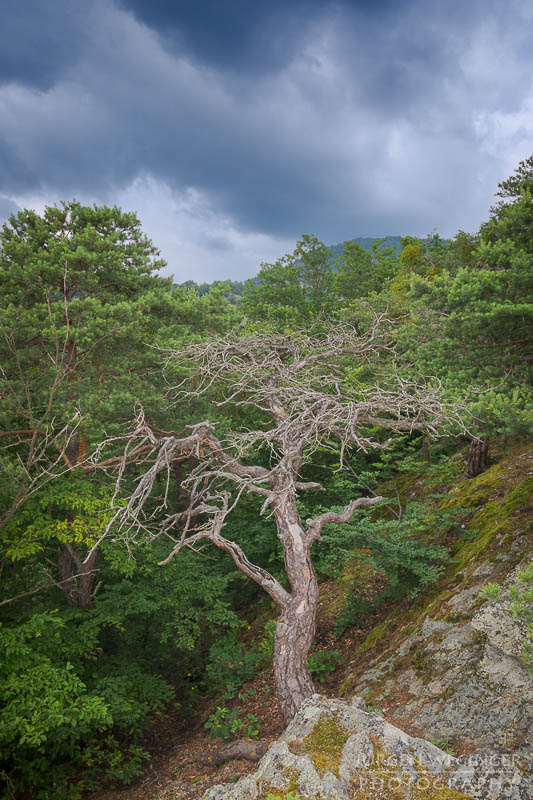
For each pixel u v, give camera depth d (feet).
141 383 37.91
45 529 30.50
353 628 36.40
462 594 27.99
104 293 38.06
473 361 28.43
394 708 23.99
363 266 121.70
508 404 22.98
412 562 31.65
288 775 15.02
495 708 20.43
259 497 47.14
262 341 35.78
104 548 33.86
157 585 38.73
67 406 32.35
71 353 36.19
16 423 35.40
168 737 36.37
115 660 37.88
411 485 52.16
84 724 30.48
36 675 26.73
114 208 42.01
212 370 33.94
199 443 27.58
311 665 32.55
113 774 30.71
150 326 41.91
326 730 16.62
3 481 29.04
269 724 29.73
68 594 38.09
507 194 31.40
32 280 34.76
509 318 26.71
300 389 29.55
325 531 40.70
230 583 53.06
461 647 24.54
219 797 17.10
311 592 27.22
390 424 28.76
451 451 56.34
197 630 36.24
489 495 39.55
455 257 64.69
